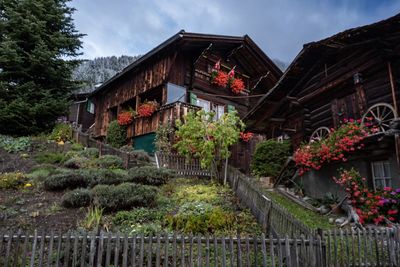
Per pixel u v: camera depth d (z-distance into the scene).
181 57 16.61
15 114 14.73
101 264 4.45
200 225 6.27
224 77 17.72
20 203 7.54
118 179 9.25
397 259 4.79
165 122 14.70
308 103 11.27
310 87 11.00
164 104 15.20
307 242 4.61
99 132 21.19
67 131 16.19
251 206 7.65
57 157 12.43
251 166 13.06
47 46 16.64
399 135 6.41
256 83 19.95
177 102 14.37
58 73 16.95
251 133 16.19
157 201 7.82
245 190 8.41
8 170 10.94
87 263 4.42
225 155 10.73
